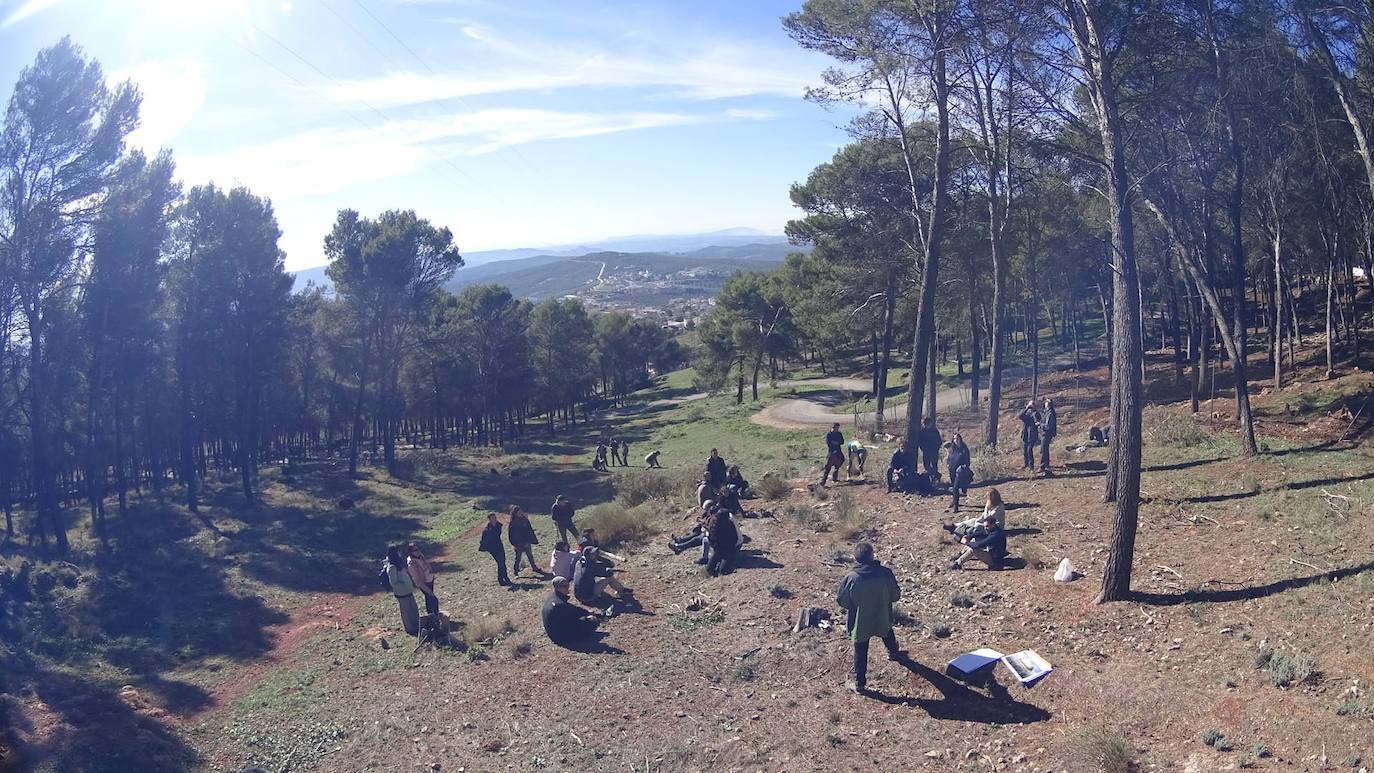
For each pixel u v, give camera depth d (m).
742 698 9.52
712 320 69.88
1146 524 13.35
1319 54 15.50
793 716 8.86
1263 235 28.95
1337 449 16.52
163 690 12.97
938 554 13.77
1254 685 7.59
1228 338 17.81
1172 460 18.12
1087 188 16.98
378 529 28.72
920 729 8.15
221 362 36.19
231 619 17.30
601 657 11.46
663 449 47.03
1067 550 12.73
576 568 13.85
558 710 9.98
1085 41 13.34
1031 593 11.13
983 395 40.31
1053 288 39.47
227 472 46.88
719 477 20.28
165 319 32.66
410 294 45.88
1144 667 8.46
